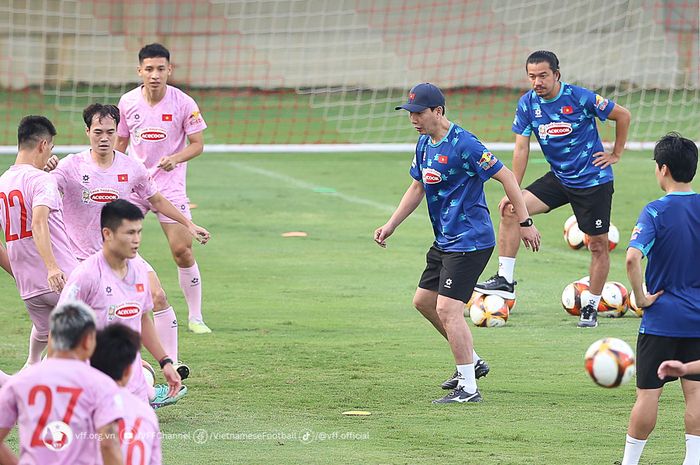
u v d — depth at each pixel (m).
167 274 38.22
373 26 97.44
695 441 19.42
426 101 24.31
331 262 40.31
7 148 65.44
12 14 90.56
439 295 24.86
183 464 20.02
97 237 25.66
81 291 18.56
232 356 28.23
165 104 31.75
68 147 66.75
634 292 19.31
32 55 92.69
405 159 69.19
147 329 19.52
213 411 23.61
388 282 37.22
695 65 96.88
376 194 55.66
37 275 24.30
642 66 96.94
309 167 65.31
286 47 96.62
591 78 97.06
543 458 20.48
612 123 80.88
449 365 27.55
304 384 25.77
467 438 21.75
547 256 41.53
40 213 22.94
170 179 31.69
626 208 50.69
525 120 33.22
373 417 23.25
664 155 19.56
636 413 19.59
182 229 30.92
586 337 30.39
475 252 24.72
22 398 14.88
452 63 98.06
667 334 19.34
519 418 23.20
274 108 90.06
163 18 94.94
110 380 15.02
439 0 97.56
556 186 33.03
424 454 20.69
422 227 47.50
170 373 19.41
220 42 95.88
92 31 93.75
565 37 97.44
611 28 96.75
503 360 28.03
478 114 86.50
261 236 45.00
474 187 24.77
